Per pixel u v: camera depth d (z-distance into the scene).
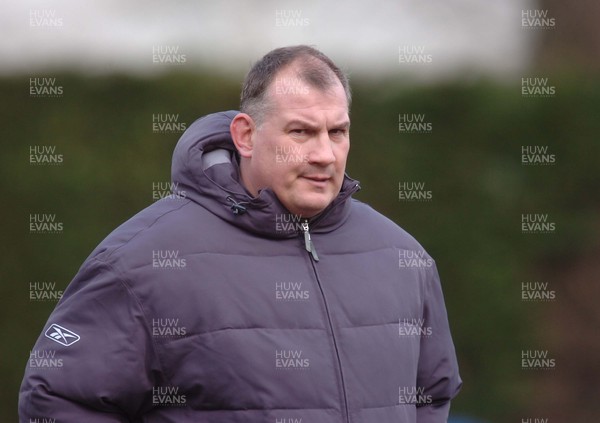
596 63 31.94
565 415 29.45
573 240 30.14
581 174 30.12
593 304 30.11
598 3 35.44
